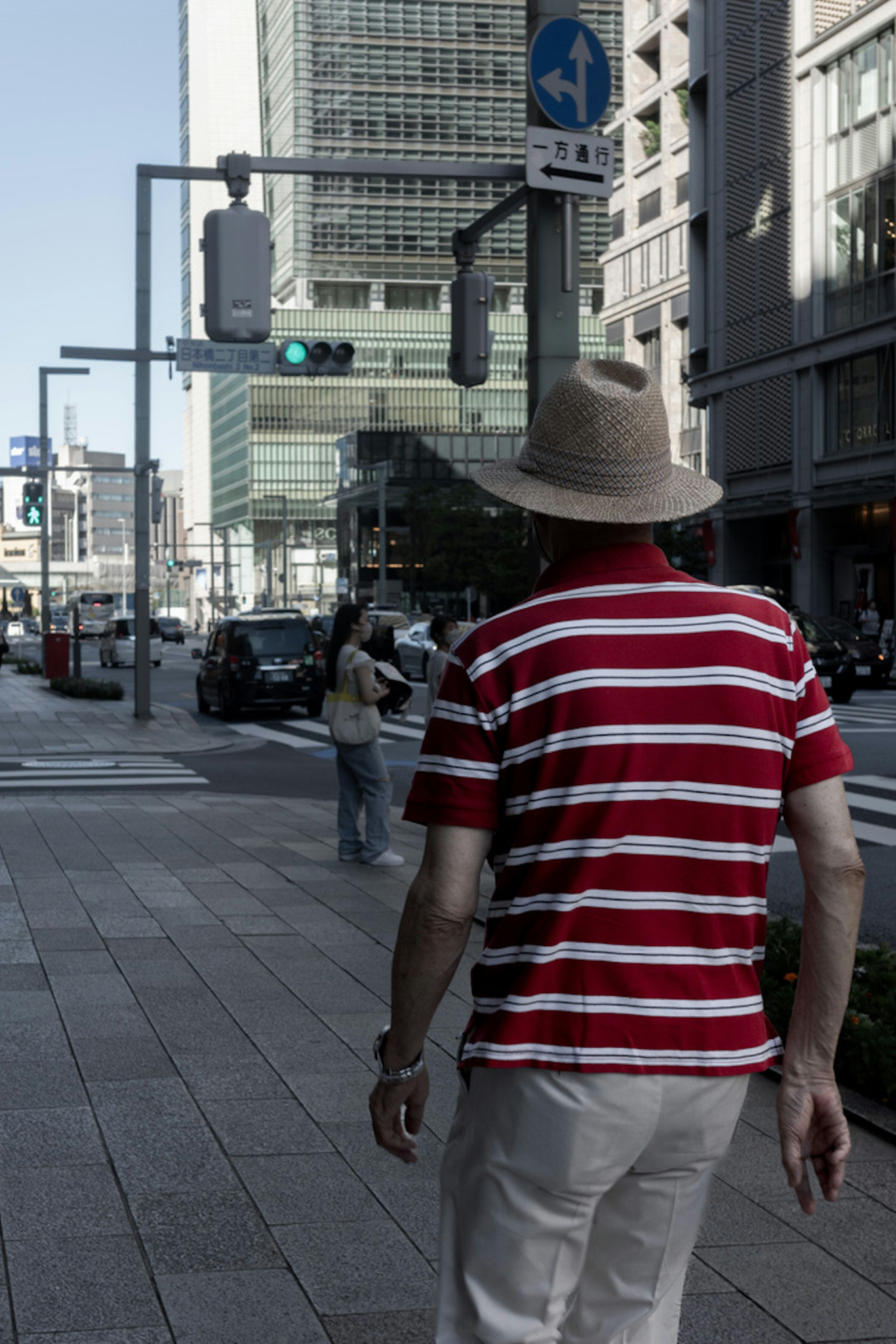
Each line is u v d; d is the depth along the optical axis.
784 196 42.81
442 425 127.62
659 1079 1.80
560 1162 1.82
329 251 120.81
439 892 1.87
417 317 125.94
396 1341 2.84
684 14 56.84
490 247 121.56
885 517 40.53
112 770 16.39
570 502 1.93
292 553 133.62
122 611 90.88
